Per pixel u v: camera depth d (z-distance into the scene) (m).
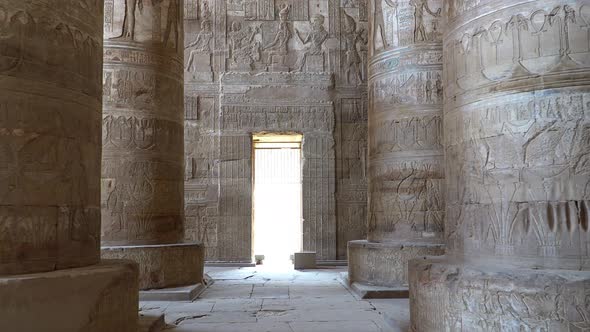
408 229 10.28
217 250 16.36
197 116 16.77
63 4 4.97
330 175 16.75
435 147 10.23
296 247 18.81
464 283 4.99
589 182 4.70
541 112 4.93
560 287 4.45
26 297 4.15
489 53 5.33
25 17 4.63
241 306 8.85
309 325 7.32
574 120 4.79
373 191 11.02
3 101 4.43
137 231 9.85
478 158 5.39
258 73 16.97
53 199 4.73
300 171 17.28
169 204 10.34
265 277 13.13
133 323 5.47
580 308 4.39
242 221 16.47
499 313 4.72
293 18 17.25
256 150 18.81
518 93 5.06
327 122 16.92
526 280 4.59
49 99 4.75
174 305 8.92
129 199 9.84
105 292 4.85
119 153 9.88
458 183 5.73
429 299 5.50
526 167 4.96
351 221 16.70
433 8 10.55
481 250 5.32
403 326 6.77
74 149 4.99
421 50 10.47
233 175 16.61
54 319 4.32
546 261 4.81
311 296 9.94
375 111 11.07
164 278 9.76
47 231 4.67
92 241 5.29
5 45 4.48
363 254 10.49
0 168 4.38
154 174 10.09
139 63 10.20
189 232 16.41
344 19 17.31
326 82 17.02
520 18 5.11
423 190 10.23
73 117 4.99
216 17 17.09
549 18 4.96
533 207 4.90
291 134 17.06
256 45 17.09
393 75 10.68
